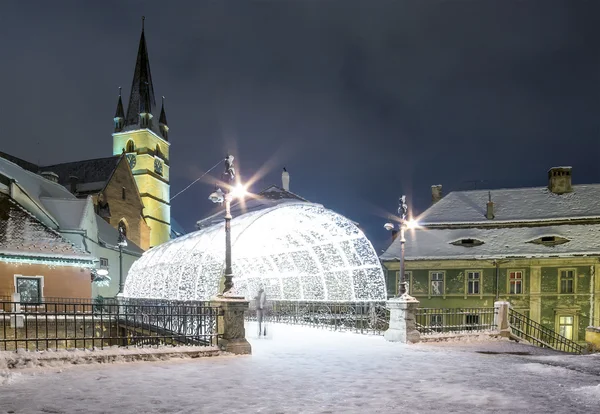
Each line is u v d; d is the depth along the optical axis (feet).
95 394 25.81
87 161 220.43
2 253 87.35
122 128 286.46
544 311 109.81
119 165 206.18
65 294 95.09
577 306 108.06
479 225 125.29
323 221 68.49
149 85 295.48
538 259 111.34
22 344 66.64
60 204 126.82
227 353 42.16
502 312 64.54
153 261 91.09
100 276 120.16
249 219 59.93
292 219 68.54
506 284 112.78
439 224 127.75
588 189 128.26
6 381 28.89
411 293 117.08
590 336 63.52
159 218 277.64
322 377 32.12
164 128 300.81
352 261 73.36
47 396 25.16
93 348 37.06
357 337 59.88
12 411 22.06
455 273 115.65
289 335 62.13
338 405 24.00
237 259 94.99
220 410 22.75
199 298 63.26
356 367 36.70
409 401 24.98
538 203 128.77
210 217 150.41
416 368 36.47
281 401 24.80
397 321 55.77
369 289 71.41
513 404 24.29
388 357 42.60
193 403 24.08
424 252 119.24
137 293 97.55
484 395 26.45
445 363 39.29
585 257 108.58
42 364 33.42
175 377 31.24
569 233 116.78
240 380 30.63
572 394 26.81
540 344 80.07
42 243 94.99
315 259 78.84
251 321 87.86
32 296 91.09
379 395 26.48
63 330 72.79
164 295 76.18
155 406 23.38
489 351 49.55
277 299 93.76
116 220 200.85
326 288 79.00
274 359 40.63
